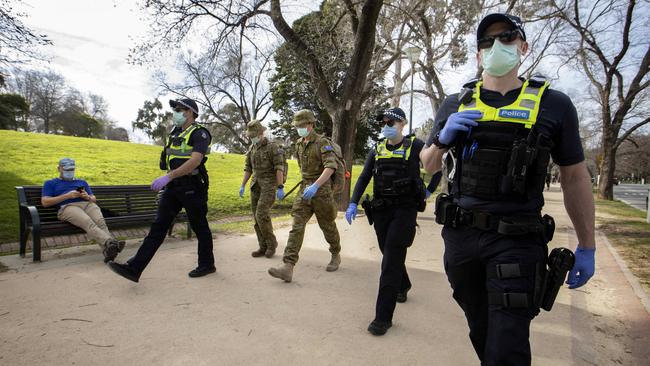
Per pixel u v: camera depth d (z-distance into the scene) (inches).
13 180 421.7
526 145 63.9
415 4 548.4
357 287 159.2
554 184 1694.1
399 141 129.9
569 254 66.1
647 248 264.7
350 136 432.1
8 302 134.0
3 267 176.9
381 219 128.2
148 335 111.0
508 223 64.4
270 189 198.8
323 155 164.9
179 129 166.1
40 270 173.0
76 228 197.2
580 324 127.1
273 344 107.3
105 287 151.1
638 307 143.3
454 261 71.7
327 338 111.8
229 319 123.4
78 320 120.0
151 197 257.3
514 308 61.5
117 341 107.0
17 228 273.7
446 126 68.8
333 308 135.2
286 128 1034.7
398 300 144.3
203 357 99.3
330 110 443.5
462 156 71.8
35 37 287.0
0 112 1541.6
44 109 1919.3
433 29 644.7
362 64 417.4
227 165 813.9
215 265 187.5
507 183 64.3
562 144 66.8
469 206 69.7
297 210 168.1
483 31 70.6
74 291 145.9
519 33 67.6
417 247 244.2
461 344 109.7
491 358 60.9
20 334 110.0
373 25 397.7
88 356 98.6
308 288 156.3
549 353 105.7
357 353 103.3
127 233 255.4
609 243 286.7
